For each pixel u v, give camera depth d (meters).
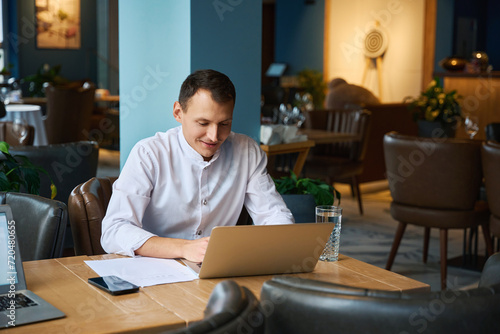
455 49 9.80
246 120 2.96
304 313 1.00
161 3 2.77
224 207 2.00
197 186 1.93
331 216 1.74
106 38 11.88
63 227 1.81
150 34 2.83
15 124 4.31
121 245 1.71
